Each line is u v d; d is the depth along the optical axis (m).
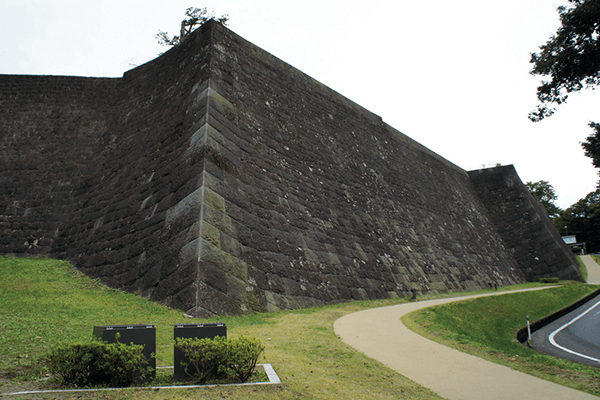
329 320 12.98
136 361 5.63
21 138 21.92
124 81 24.81
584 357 13.37
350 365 7.85
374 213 25.78
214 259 12.91
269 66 24.27
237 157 17.20
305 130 24.19
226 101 18.69
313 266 17.48
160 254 13.88
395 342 10.38
